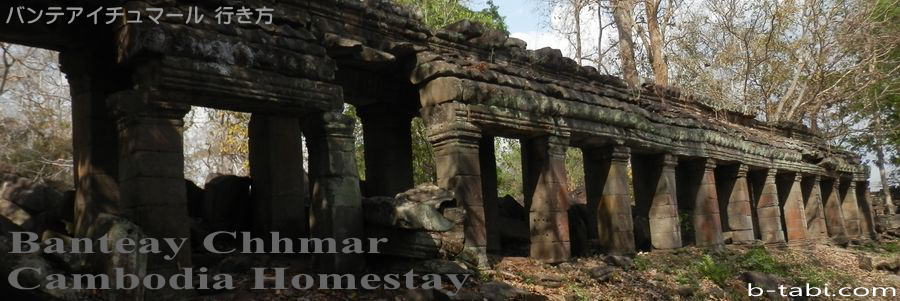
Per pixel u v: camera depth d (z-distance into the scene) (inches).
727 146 655.8
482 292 333.7
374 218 349.7
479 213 398.6
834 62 861.8
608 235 510.3
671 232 565.0
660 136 564.7
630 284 439.5
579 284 410.3
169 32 287.3
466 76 410.0
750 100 896.9
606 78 567.2
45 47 346.0
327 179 343.0
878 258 693.9
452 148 395.5
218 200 425.4
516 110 428.5
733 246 658.8
